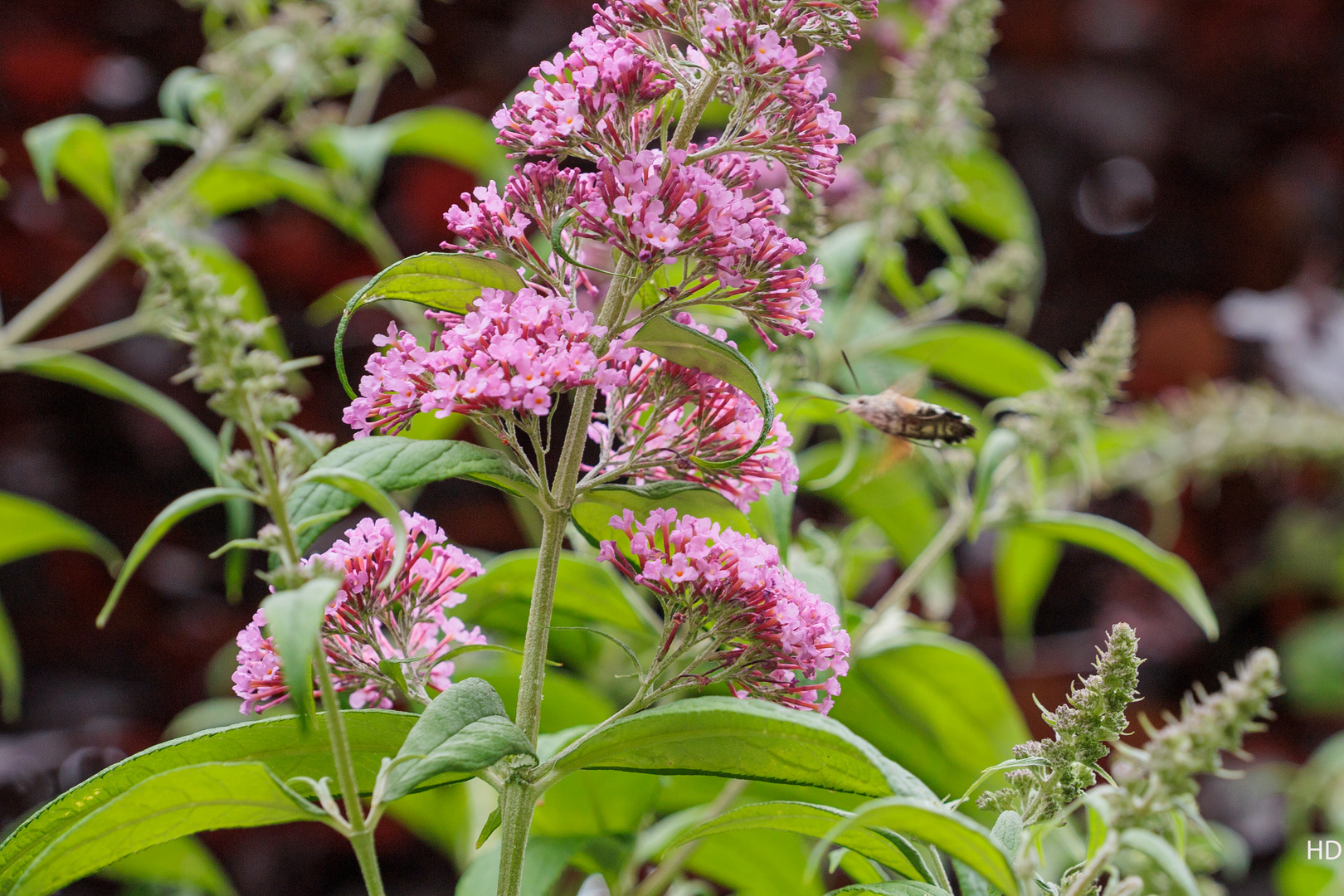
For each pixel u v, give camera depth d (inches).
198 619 74.8
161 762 45.9
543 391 45.1
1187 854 49.3
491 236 46.4
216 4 61.4
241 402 43.7
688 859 53.4
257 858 69.7
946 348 57.4
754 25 45.7
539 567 46.3
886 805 43.5
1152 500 71.3
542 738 49.0
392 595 46.4
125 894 59.0
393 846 70.4
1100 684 45.6
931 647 53.1
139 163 58.1
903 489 55.7
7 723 72.1
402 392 45.6
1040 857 45.5
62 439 77.6
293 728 45.9
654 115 46.7
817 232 51.0
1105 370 53.5
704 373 46.6
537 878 50.1
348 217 62.1
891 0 67.1
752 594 45.9
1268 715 43.8
